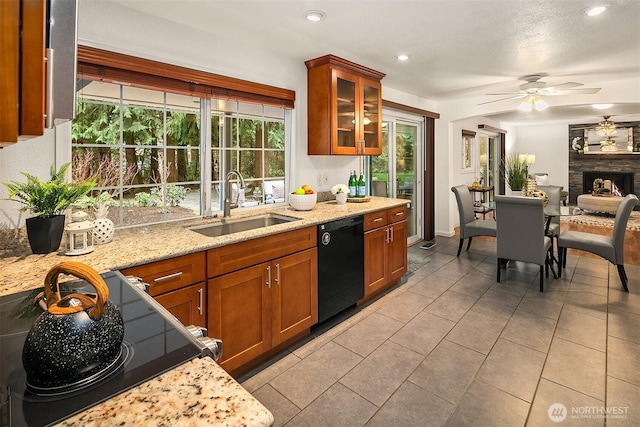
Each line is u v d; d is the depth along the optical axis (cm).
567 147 923
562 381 196
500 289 339
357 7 213
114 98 218
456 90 459
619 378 198
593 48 293
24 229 174
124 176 227
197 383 66
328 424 169
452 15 227
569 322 267
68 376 65
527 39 271
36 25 50
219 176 275
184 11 215
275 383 201
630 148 836
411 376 205
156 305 104
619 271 332
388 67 344
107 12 200
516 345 236
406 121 505
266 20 230
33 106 51
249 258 207
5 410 59
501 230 350
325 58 299
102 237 184
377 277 317
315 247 251
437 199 581
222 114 273
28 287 123
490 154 858
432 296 324
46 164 188
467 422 168
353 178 361
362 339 248
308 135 322
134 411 57
